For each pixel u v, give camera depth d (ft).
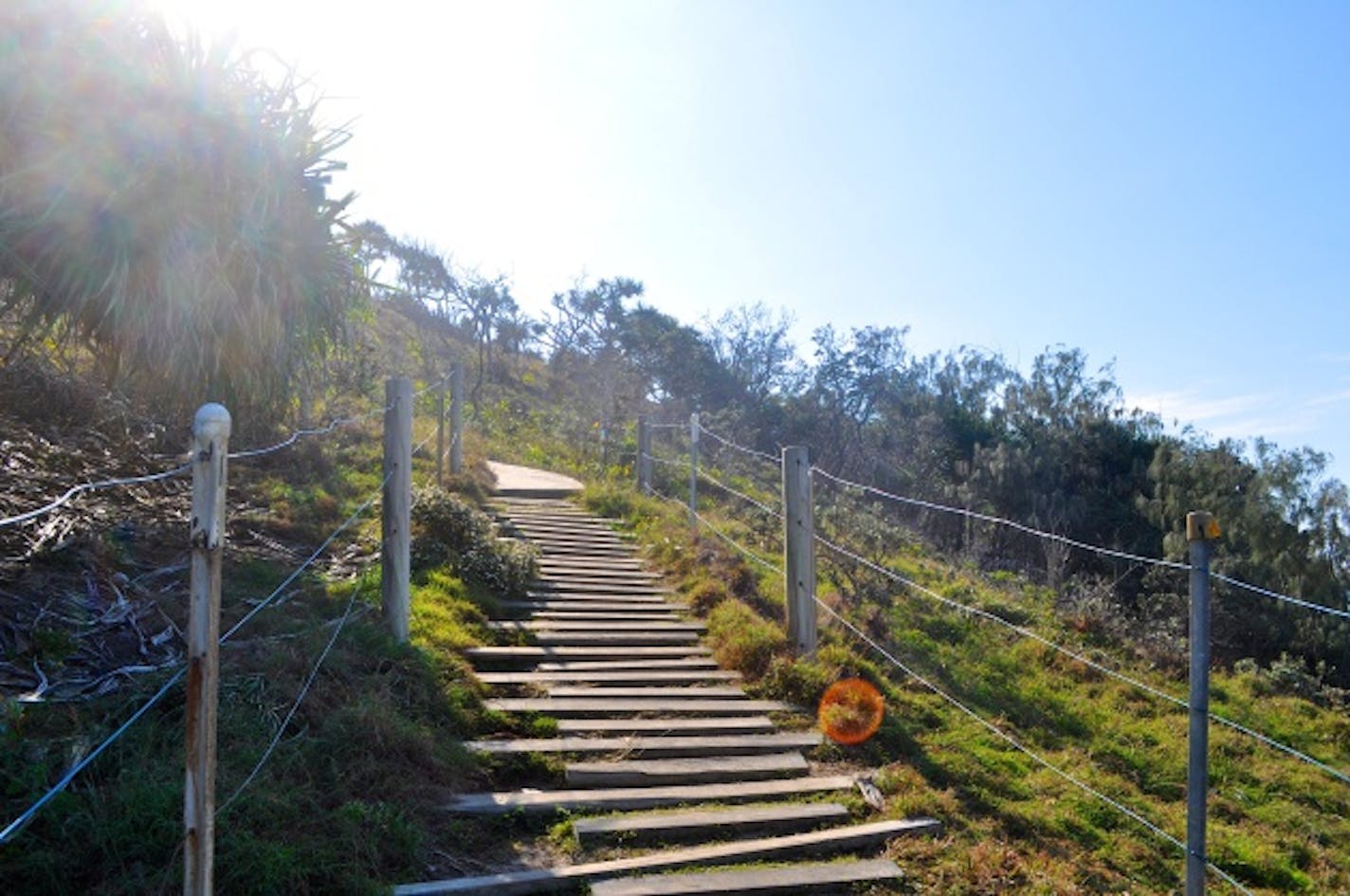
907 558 41.27
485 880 13.05
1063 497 77.92
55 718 13.00
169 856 11.23
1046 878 14.98
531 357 105.81
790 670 21.91
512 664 21.75
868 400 99.25
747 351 108.17
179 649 15.79
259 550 22.17
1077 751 22.89
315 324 19.94
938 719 22.38
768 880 13.88
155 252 16.51
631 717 19.63
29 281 16.31
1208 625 11.80
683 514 39.06
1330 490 62.49
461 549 27.04
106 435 23.85
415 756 15.52
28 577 16.29
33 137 15.66
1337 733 28.81
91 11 15.99
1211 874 18.43
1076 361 88.79
